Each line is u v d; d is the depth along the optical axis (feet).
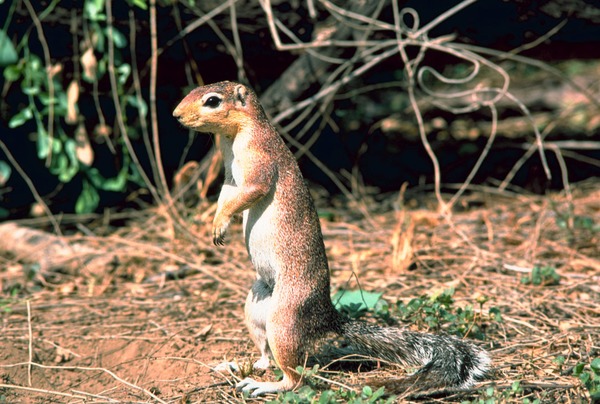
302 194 18.63
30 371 21.38
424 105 46.34
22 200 37.47
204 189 32.91
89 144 33.96
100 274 28.78
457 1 34.32
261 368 19.99
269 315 18.25
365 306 23.12
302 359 18.29
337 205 38.50
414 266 28.40
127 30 34.09
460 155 44.57
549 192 39.58
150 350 22.16
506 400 17.04
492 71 53.83
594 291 25.07
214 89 18.37
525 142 44.80
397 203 37.83
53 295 27.27
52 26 33.73
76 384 20.83
